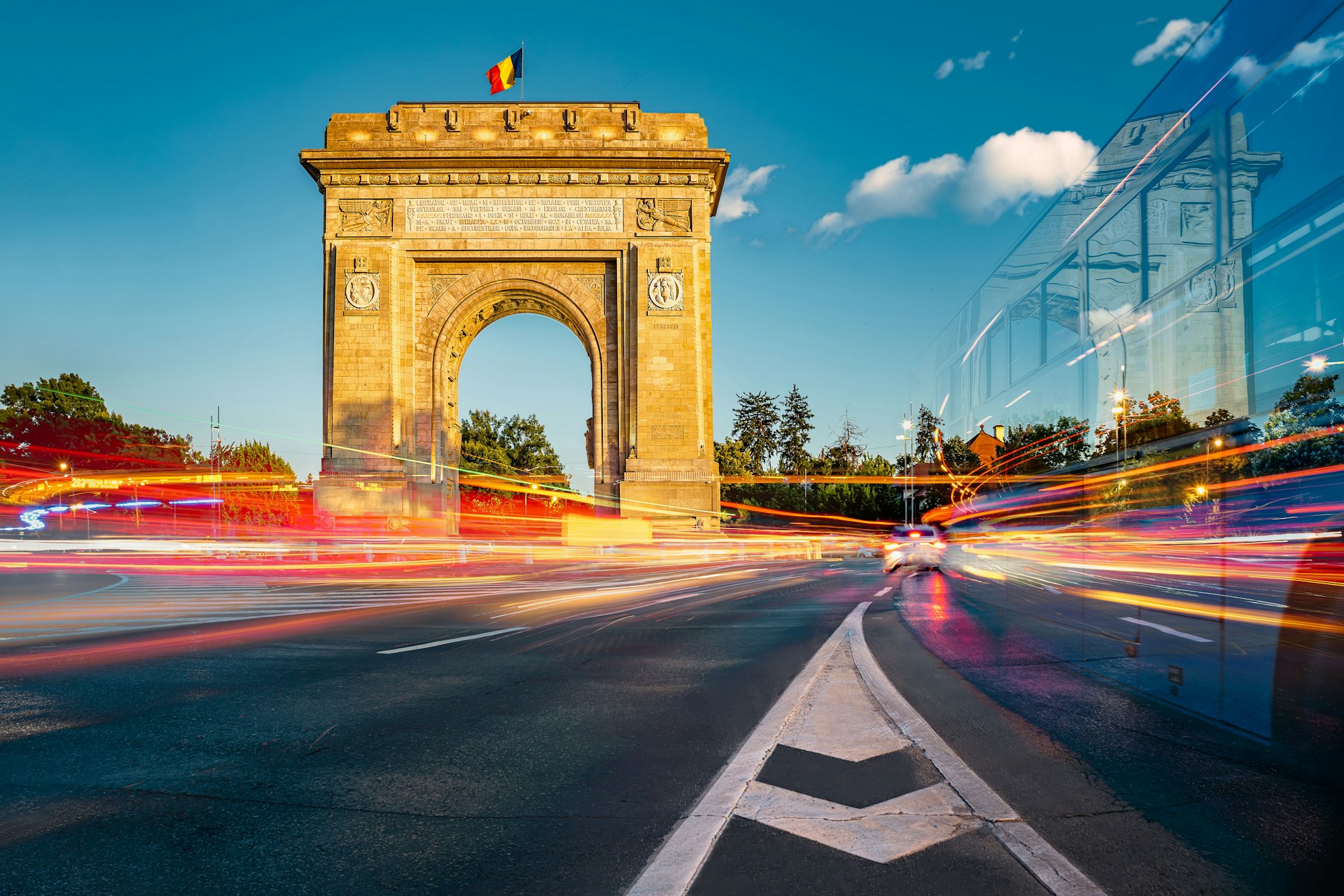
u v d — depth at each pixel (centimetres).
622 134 4762
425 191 4706
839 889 321
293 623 1322
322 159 4612
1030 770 470
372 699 700
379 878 343
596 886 332
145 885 338
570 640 1077
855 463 10300
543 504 10950
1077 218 759
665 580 2491
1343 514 500
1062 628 1080
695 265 4719
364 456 4481
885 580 2298
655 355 4634
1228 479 559
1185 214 534
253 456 9206
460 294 4731
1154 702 645
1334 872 334
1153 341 602
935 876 331
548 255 4700
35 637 1144
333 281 4650
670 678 788
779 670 820
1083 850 357
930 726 559
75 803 440
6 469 8300
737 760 483
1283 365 452
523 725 602
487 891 329
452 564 3700
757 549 5003
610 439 4700
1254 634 963
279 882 340
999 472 1855
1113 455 714
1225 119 479
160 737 576
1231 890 319
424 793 452
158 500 8744
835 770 460
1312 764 482
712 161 4700
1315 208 404
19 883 339
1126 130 630
